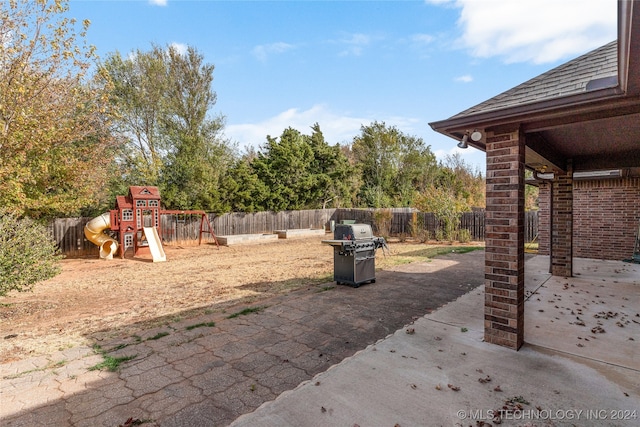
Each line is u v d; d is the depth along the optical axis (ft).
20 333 15.08
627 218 30.37
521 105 10.85
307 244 51.44
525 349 11.82
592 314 15.43
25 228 19.33
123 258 39.52
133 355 12.41
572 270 24.14
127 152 55.88
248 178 64.44
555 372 10.16
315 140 80.94
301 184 71.31
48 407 9.09
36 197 34.65
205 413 8.75
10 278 17.56
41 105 30.25
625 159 20.56
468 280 24.43
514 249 11.81
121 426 8.20
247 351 12.63
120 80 59.88
